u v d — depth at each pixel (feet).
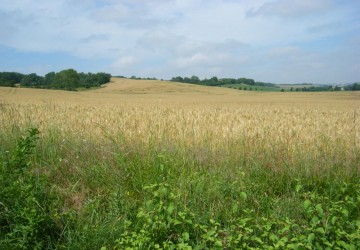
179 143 21.13
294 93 270.67
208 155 18.90
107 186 14.84
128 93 252.62
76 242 10.58
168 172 14.90
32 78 328.08
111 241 10.84
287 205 13.12
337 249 9.45
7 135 20.22
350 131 30.73
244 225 10.80
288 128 31.50
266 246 9.65
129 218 12.32
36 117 33.04
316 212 11.05
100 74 353.51
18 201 11.00
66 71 310.04
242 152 19.72
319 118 46.29
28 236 10.27
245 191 13.98
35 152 17.30
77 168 16.06
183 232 10.48
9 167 11.99
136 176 15.20
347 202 12.44
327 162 17.99
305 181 16.05
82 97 170.19
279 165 17.76
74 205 13.03
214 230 10.44
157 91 277.03
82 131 24.82
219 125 32.50
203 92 270.46
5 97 142.51
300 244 9.14
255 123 35.40
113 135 23.31
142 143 20.71
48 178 15.12
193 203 12.73
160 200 11.09
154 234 10.34
